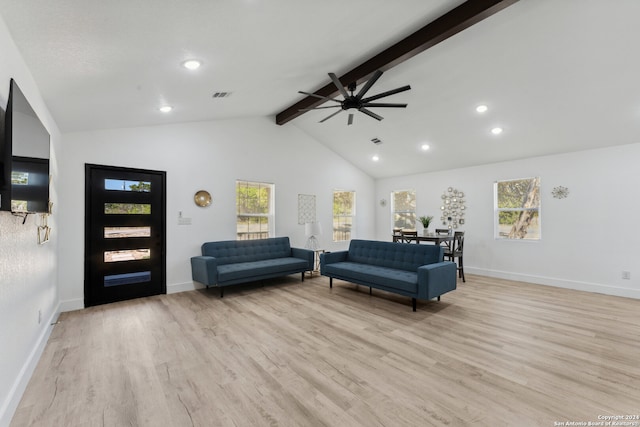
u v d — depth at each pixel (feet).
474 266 20.42
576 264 16.24
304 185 21.48
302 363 8.17
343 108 12.39
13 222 6.37
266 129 19.48
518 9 9.09
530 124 14.84
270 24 7.65
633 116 12.90
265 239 18.58
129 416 6.04
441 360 8.31
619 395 6.68
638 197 14.46
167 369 7.86
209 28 7.22
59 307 12.31
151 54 7.86
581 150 16.06
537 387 7.00
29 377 7.30
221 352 8.82
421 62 12.21
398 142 19.76
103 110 11.27
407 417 5.98
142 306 13.29
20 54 6.71
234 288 16.60
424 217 21.56
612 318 11.61
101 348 9.07
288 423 5.84
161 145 15.40
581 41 9.82
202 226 16.67
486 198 19.83
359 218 25.25
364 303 13.71
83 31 6.30
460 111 15.11
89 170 13.38
